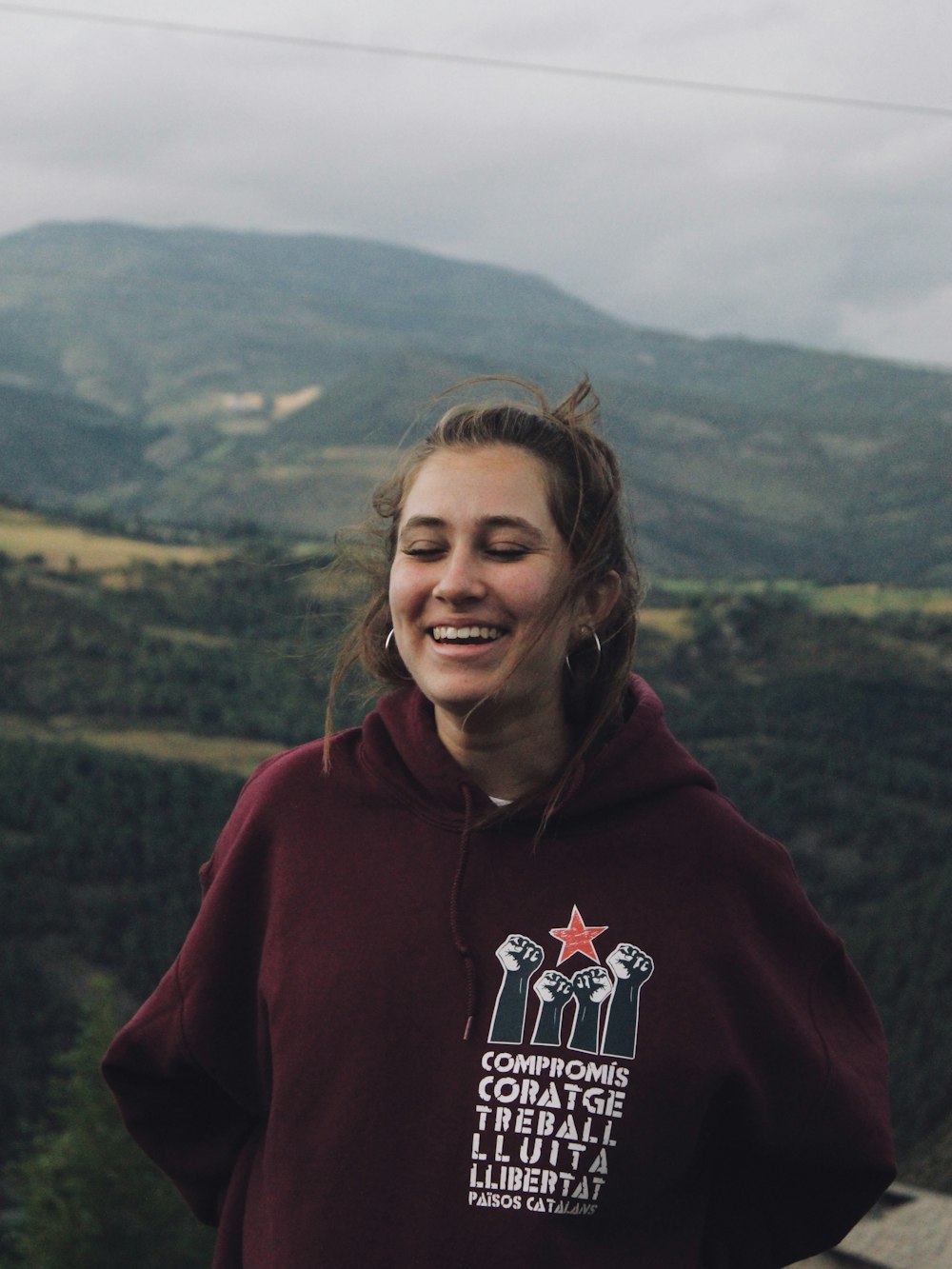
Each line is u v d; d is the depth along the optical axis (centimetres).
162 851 7488
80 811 7675
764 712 11731
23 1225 3042
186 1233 2869
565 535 141
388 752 150
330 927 143
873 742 11419
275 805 153
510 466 140
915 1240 1889
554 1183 133
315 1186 137
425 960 139
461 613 138
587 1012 137
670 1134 136
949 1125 3481
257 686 11306
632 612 151
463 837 143
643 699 155
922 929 6303
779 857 151
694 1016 138
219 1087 158
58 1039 5962
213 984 152
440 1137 135
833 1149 148
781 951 150
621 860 143
